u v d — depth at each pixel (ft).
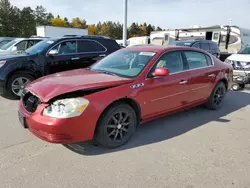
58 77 11.61
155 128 13.41
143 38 80.28
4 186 8.00
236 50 48.03
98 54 22.79
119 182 8.39
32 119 9.53
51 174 8.75
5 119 14.17
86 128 9.62
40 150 10.47
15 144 10.98
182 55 14.08
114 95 10.30
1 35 172.86
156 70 11.68
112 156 10.14
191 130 13.23
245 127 13.88
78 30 87.04
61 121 9.04
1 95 19.65
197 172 9.10
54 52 20.26
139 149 10.84
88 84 10.13
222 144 11.55
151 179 8.60
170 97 12.96
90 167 9.27
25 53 20.42
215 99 16.94
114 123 10.71
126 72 12.03
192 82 14.28
